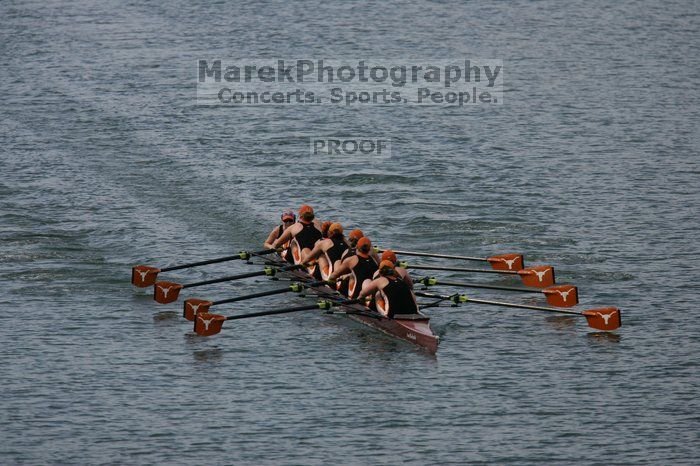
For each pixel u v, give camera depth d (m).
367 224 179.50
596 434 108.62
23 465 102.94
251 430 109.75
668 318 138.25
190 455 104.94
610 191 196.38
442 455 104.75
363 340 132.75
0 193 193.75
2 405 114.69
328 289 146.75
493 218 181.25
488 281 155.50
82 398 116.69
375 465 102.94
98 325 137.25
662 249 164.62
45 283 150.88
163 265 159.88
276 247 158.25
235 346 131.25
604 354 127.62
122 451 105.62
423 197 194.88
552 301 141.25
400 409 114.00
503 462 103.50
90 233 173.12
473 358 126.88
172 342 132.38
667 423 110.69
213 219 182.25
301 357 127.62
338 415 112.88
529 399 116.00
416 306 133.62
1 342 131.00
